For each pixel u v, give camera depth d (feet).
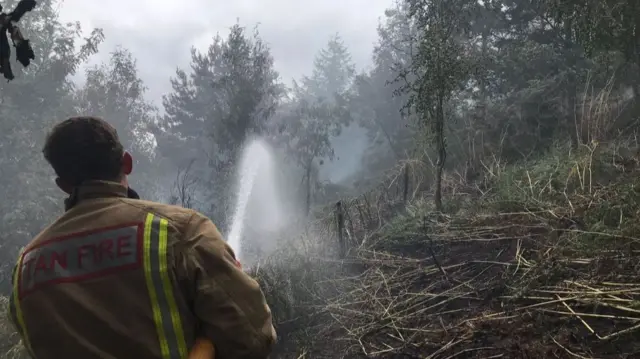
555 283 13.62
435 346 12.96
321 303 16.98
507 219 18.80
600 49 23.75
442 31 23.59
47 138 5.50
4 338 17.37
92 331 4.80
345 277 18.26
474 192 24.90
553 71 34.63
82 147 5.32
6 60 5.14
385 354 13.32
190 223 5.18
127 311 4.83
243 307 4.96
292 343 15.43
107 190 5.35
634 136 22.97
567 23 24.43
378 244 20.42
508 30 44.70
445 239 18.72
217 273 4.99
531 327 12.28
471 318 13.56
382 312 15.23
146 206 5.25
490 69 35.53
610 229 14.85
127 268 4.91
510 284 14.39
